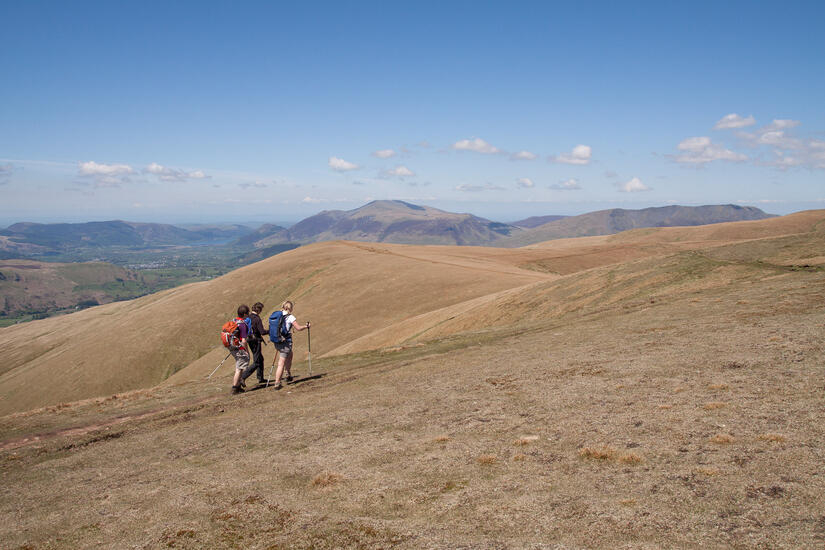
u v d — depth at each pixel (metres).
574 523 5.40
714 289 25.75
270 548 5.68
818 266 26.36
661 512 5.40
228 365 68.88
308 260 119.44
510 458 7.67
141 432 12.88
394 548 5.27
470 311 45.44
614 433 8.13
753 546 4.53
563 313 32.28
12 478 10.05
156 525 6.72
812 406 8.04
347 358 24.16
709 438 7.37
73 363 90.00
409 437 9.45
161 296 158.00
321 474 7.85
